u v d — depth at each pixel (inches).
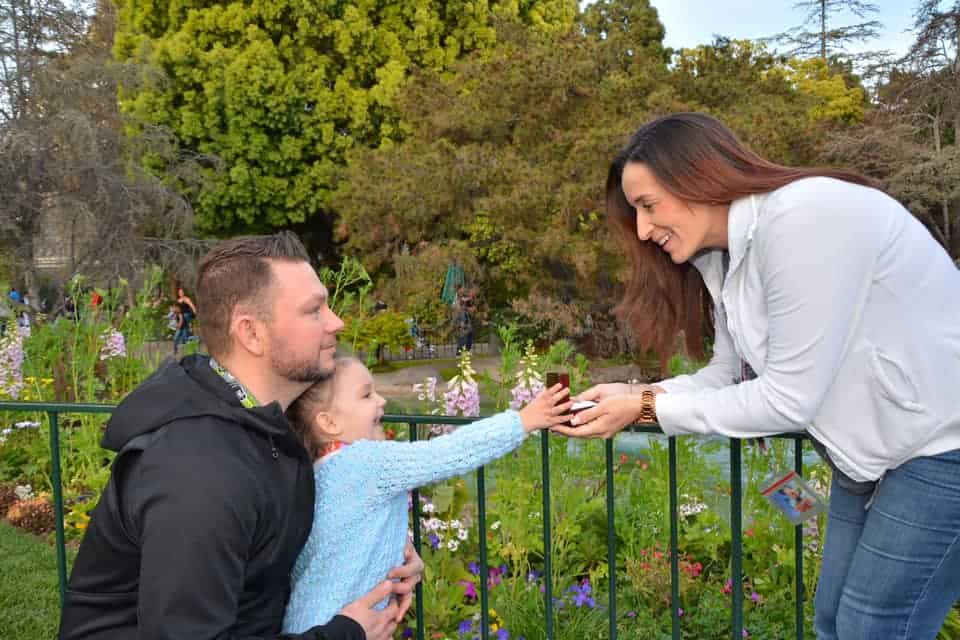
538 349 515.8
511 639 130.6
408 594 74.5
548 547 82.2
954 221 709.3
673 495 79.0
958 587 67.9
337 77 747.4
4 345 267.4
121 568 60.3
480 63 568.4
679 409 71.1
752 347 70.1
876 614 68.1
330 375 71.4
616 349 519.5
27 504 213.9
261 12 730.8
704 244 73.6
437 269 520.1
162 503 55.3
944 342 63.6
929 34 773.9
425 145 577.6
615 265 473.4
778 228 64.0
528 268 520.1
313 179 752.3
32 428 253.0
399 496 75.3
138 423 60.3
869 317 63.8
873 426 65.2
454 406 165.3
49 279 593.3
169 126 729.0
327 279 205.9
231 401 62.1
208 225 757.3
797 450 77.3
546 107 524.1
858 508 72.4
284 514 62.2
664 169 70.5
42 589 172.4
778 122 479.8
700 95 588.7
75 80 611.8
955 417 63.2
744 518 163.5
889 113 804.0
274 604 65.6
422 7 740.0
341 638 63.9
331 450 77.0
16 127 589.0
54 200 585.3
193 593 54.0
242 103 720.3
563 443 164.1
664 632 138.6
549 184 487.2
